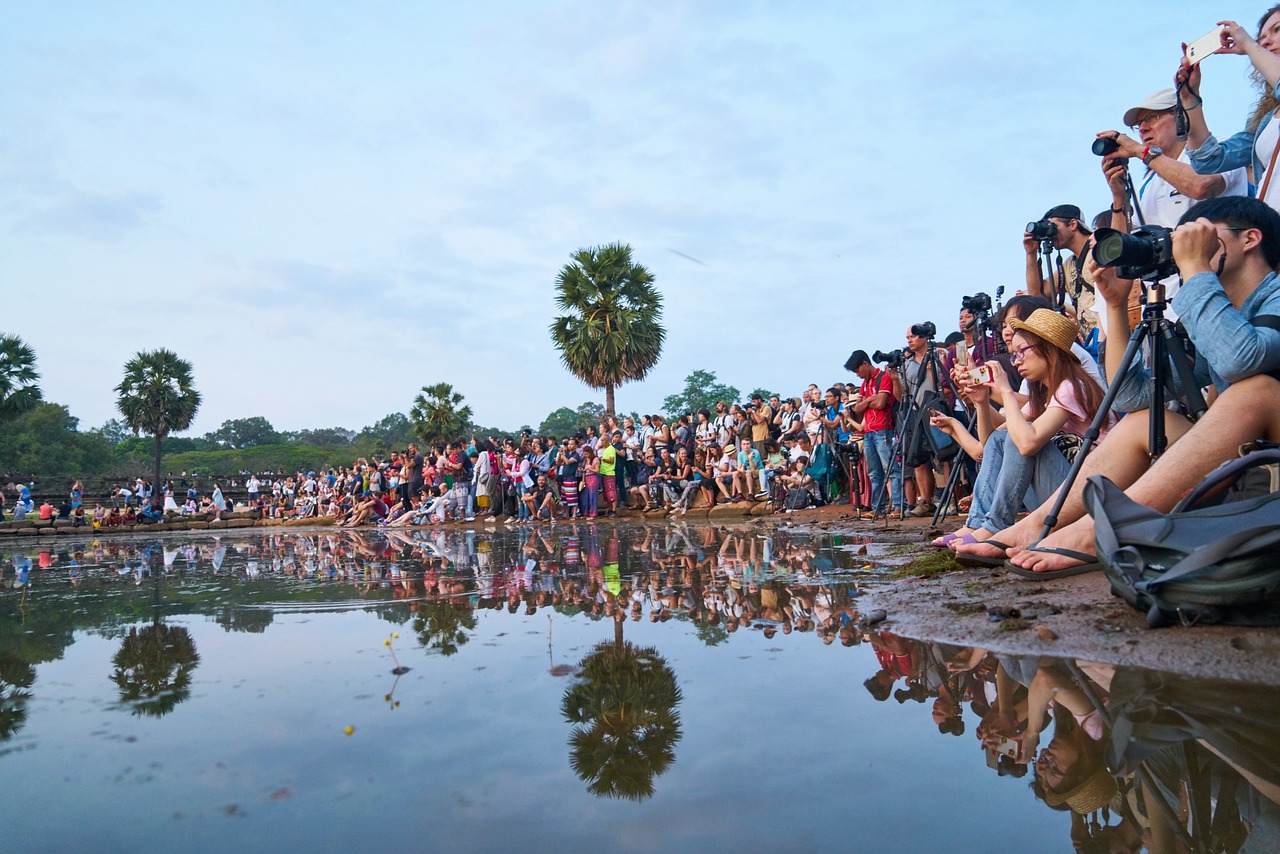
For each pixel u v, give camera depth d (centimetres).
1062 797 115
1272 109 359
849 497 1015
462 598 356
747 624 261
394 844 106
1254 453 198
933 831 105
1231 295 244
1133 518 217
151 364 3875
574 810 115
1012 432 351
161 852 105
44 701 191
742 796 119
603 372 2392
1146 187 414
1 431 6888
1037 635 211
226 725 166
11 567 711
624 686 186
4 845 109
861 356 781
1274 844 98
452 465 1541
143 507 2353
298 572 527
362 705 178
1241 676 162
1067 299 554
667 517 1223
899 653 209
